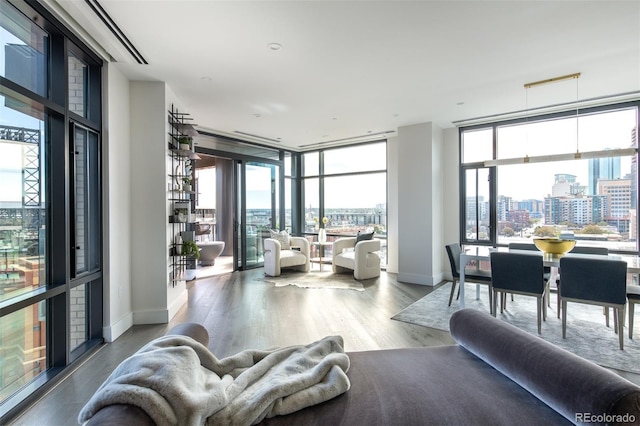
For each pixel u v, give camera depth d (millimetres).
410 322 3525
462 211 5574
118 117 3289
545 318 3570
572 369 1193
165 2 2254
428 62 3225
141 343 3016
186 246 3879
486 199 5402
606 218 4496
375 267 5855
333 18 2475
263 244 7055
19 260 2184
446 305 4152
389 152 6453
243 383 1331
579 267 2965
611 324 3395
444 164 5699
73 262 2627
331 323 3500
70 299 2777
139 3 2258
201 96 4109
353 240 6516
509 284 3393
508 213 5223
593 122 4578
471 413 1213
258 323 3502
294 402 1237
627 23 2553
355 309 3994
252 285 5289
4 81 1946
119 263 3270
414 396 1332
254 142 6809
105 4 2264
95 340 2982
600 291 2883
